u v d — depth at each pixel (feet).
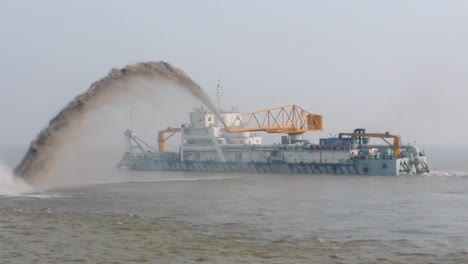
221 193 370.94
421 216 264.52
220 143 588.09
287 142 585.63
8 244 169.99
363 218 257.96
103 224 223.30
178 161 595.47
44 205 299.79
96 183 444.96
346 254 174.09
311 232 219.82
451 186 415.64
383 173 517.55
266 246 184.75
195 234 208.64
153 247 173.47
